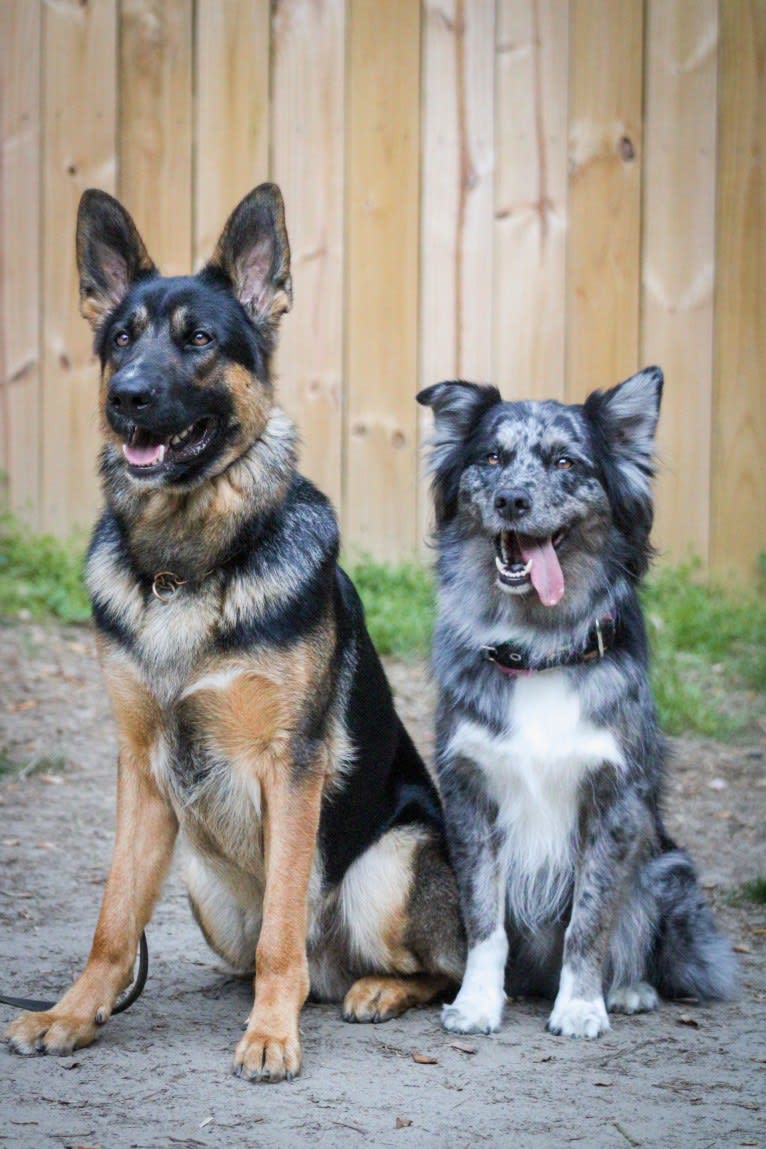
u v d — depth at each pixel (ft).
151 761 13.41
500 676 14.37
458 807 14.39
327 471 28.45
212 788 13.34
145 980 13.74
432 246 27.91
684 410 27.86
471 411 15.78
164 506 13.08
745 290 27.53
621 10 27.27
